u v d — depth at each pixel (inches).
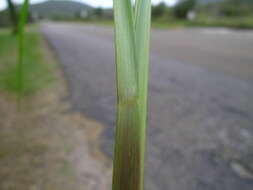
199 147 12.8
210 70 30.0
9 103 18.4
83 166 11.1
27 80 24.8
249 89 22.3
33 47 52.7
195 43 59.1
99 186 9.9
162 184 10.0
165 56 40.6
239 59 36.5
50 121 15.6
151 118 16.3
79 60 37.8
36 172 10.6
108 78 27.0
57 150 12.3
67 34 98.9
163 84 24.1
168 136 13.9
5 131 14.1
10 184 9.8
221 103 18.8
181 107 18.1
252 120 15.8
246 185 9.9
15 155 11.7
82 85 23.8
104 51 48.9
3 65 32.4
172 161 11.6
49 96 20.5
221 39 68.6
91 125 15.3
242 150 12.5
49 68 31.2
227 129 14.7
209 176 10.5
